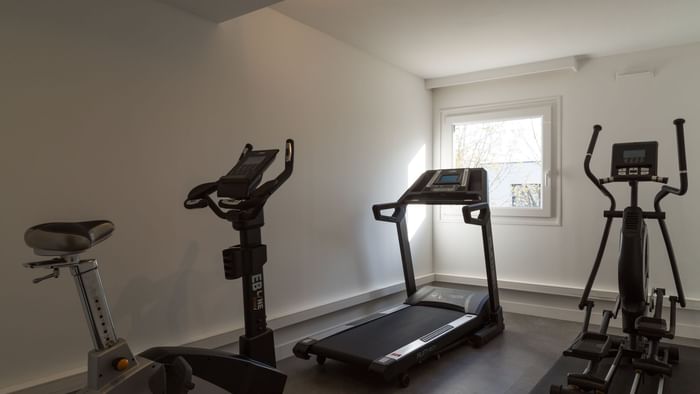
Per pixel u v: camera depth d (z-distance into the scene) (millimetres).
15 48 1883
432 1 2902
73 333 2047
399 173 4414
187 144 2555
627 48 3855
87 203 2113
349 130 3760
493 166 4707
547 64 4168
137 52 2316
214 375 1960
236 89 2834
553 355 3238
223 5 2473
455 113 4863
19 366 1887
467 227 4816
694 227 3691
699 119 3680
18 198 1894
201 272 2637
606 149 4066
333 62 3590
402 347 2814
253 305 2229
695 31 3455
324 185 3512
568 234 4250
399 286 4285
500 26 3344
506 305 4551
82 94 2098
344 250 3709
